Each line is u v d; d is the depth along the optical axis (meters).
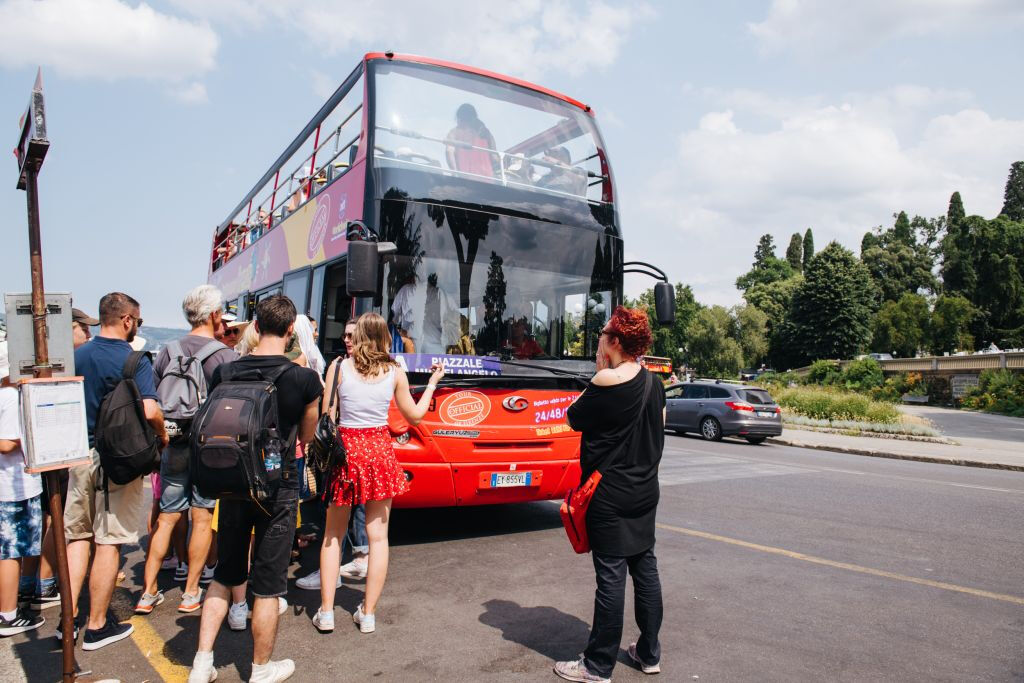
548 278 6.54
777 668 3.84
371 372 4.32
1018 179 92.06
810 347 67.50
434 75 6.74
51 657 3.92
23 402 3.15
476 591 5.05
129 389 3.82
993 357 37.69
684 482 10.56
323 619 4.29
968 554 6.39
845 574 5.66
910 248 89.31
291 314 3.77
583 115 7.56
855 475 12.14
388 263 5.83
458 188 6.29
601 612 3.57
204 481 3.29
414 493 5.73
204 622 3.51
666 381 27.06
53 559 4.67
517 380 6.15
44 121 3.19
